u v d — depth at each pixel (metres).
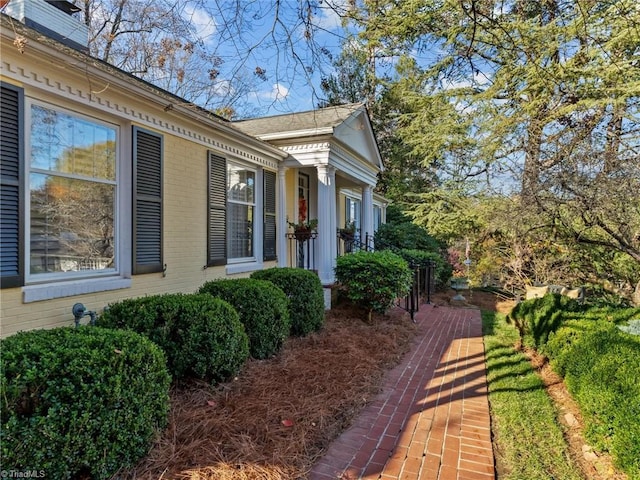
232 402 3.11
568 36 6.80
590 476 2.42
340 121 7.57
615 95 7.01
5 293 2.89
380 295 6.33
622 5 5.59
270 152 6.85
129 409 2.18
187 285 4.96
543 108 7.82
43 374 1.88
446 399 3.53
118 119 3.96
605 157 5.09
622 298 7.71
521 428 3.01
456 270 14.55
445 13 5.42
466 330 6.45
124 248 4.05
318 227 7.47
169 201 4.64
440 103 11.23
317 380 3.71
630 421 2.36
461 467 2.46
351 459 2.53
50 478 1.85
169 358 3.16
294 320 5.12
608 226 5.57
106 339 2.30
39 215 3.26
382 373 4.16
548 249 8.55
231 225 6.23
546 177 5.57
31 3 4.14
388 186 18.05
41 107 3.22
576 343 3.81
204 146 5.31
